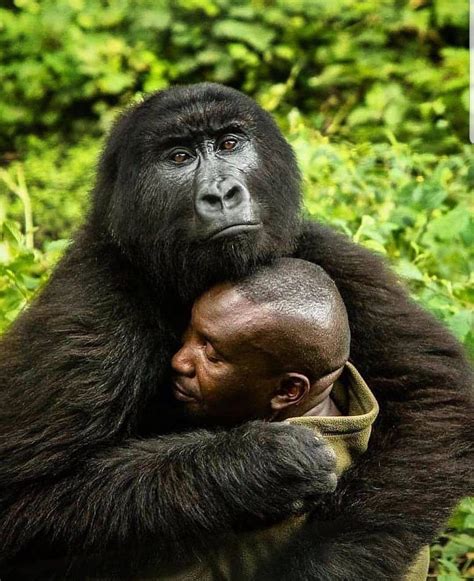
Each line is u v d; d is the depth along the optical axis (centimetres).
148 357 672
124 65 1794
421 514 657
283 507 612
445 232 991
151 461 627
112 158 712
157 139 679
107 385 651
